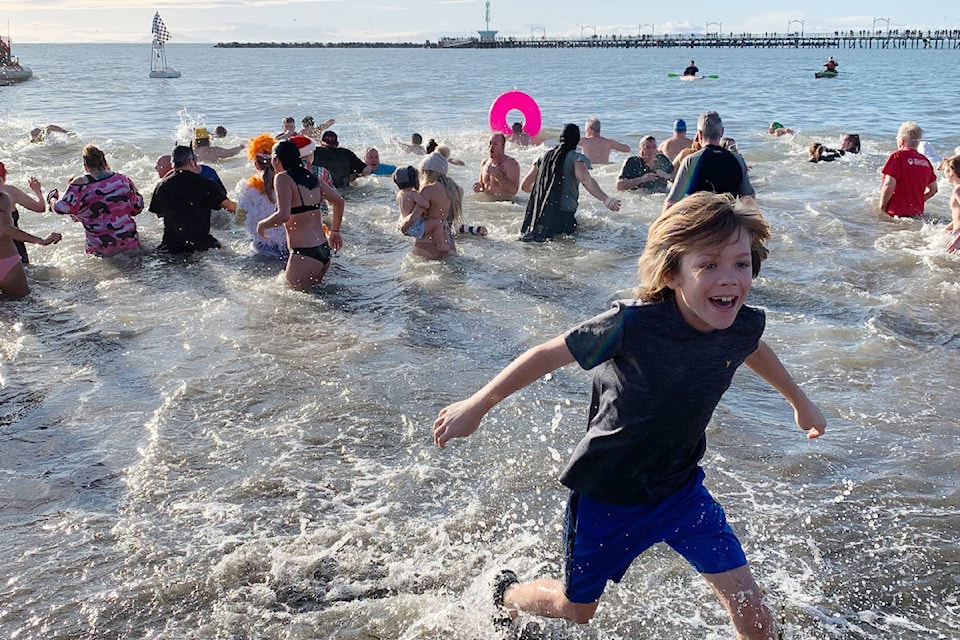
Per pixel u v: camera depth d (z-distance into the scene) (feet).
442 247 27.40
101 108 92.63
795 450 14.73
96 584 11.08
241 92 125.18
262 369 18.16
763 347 9.29
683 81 151.53
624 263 27.02
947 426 15.61
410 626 10.28
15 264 23.35
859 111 79.51
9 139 59.00
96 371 18.30
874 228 31.40
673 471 8.93
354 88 134.51
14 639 10.03
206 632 10.18
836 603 10.68
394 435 15.28
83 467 14.19
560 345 8.50
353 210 35.32
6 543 12.03
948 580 11.14
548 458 14.46
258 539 12.08
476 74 195.93
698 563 8.84
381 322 21.40
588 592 9.22
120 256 28.02
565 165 29.86
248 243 30.07
